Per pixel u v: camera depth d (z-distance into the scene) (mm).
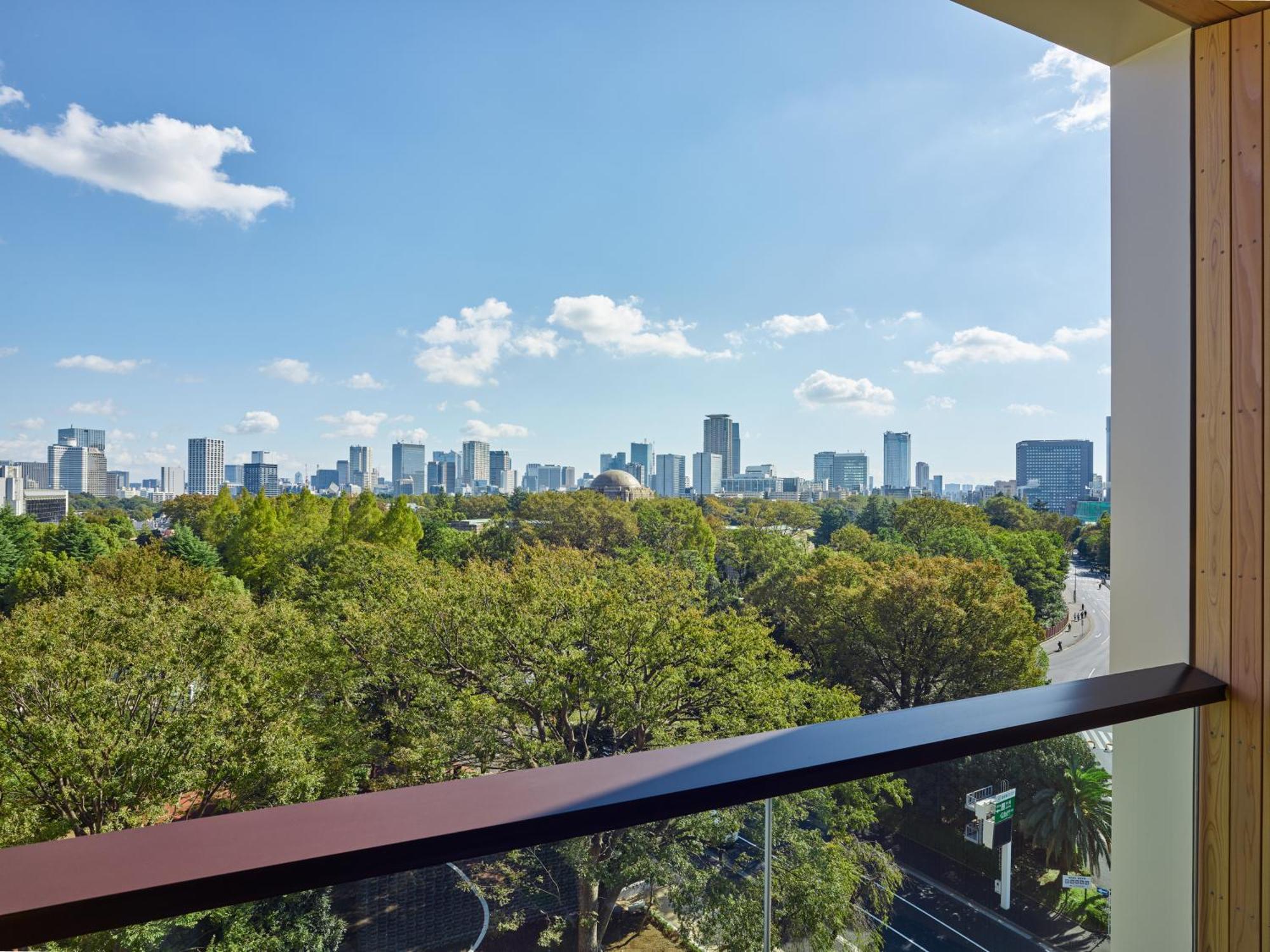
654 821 786
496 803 739
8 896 515
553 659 6555
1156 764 1630
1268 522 1573
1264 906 1551
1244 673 1600
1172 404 1810
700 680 7070
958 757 1036
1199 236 1750
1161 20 1730
